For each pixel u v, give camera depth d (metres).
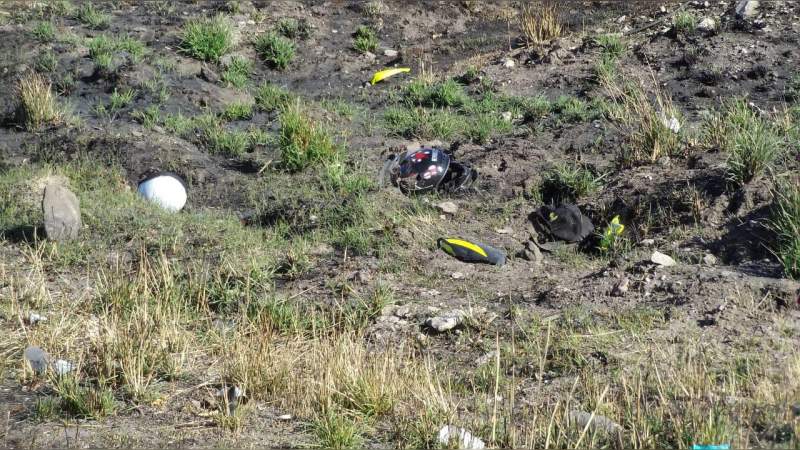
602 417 7.18
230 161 15.23
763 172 11.97
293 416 7.84
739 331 8.71
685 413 7.02
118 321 9.42
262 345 8.80
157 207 13.21
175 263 11.23
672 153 13.71
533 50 19.45
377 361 8.35
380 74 11.08
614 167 13.93
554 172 13.73
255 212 13.34
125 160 14.80
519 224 12.57
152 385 8.38
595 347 8.73
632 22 20.33
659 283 9.88
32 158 15.01
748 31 18.22
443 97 17.70
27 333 9.23
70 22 20.73
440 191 13.69
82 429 7.55
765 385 7.38
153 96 17.28
